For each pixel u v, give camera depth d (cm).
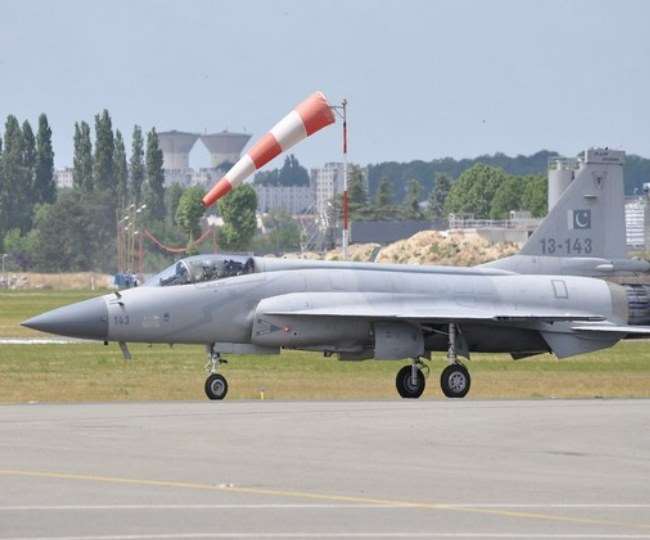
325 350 11075
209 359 11025
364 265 11325
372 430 7681
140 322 10644
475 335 11462
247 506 5278
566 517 5175
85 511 5125
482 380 13338
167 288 10788
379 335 10881
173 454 6612
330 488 5725
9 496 5419
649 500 5559
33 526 4825
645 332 11462
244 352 10925
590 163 12144
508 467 6372
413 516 5141
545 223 12031
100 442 7038
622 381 13312
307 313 10650
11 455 6531
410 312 10812
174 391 11825
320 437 7331
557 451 6919
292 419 8238
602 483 5953
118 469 6125
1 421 8050
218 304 10775
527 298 11506
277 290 10919
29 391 11712
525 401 9994
